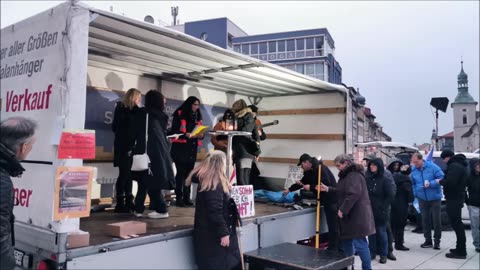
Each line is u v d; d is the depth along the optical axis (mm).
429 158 7742
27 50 2912
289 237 4566
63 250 2467
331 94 6180
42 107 2689
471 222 6723
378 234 5965
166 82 5840
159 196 3965
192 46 4012
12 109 3002
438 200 6938
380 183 5895
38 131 2678
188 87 6156
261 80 5656
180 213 4352
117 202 4434
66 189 2506
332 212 5129
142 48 4152
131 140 3867
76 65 2580
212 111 6531
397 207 6797
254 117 5215
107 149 5211
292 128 6590
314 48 40531
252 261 3650
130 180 4434
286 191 5578
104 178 5180
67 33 2576
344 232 4770
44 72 2713
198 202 3275
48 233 2516
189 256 3307
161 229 3309
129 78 5445
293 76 5270
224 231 3150
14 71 3033
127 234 2984
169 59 4633
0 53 3248
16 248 2773
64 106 2523
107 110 5195
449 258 6316
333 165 6043
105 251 2684
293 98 6641
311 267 3303
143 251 2941
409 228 9125
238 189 3984
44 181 2574
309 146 6352
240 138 5062
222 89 6488
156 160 3715
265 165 6852
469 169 6672
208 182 3234
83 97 2609
